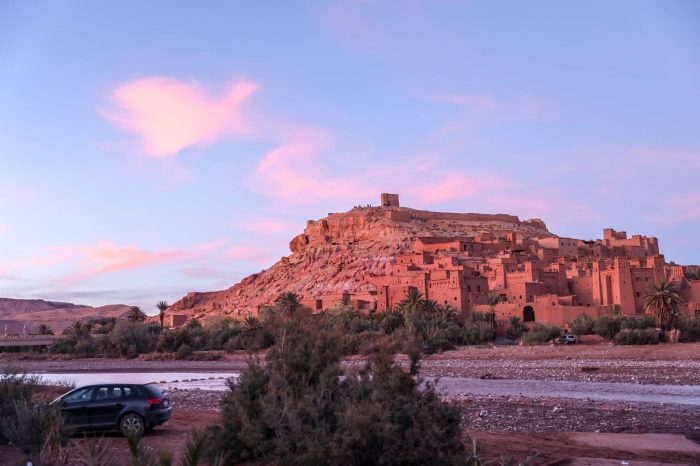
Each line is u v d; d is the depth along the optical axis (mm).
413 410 12961
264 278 182250
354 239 179375
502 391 37938
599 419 24609
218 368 73688
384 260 145750
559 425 23312
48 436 15125
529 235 182375
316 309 116312
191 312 190625
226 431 14039
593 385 40594
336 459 12461
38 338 112938
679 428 22328
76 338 108875
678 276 97812
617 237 160875
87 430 18828
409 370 14445
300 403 13312
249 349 16188
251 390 14539
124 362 88812
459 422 13688
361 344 15430
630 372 48031
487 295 97500
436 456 12539
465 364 62312
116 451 16156
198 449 9141
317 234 192250
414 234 162750
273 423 13297
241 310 159375
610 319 74000
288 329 15578
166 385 50312
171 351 96062
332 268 156250
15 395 19688
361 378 14320
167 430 20547
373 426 12586
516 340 82500
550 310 86875
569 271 108000
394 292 105938
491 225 188250
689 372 46312
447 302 101125
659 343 67438
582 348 67812
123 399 19172
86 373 73812
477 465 13172
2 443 17422
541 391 37656
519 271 105312
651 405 28984
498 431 22062
